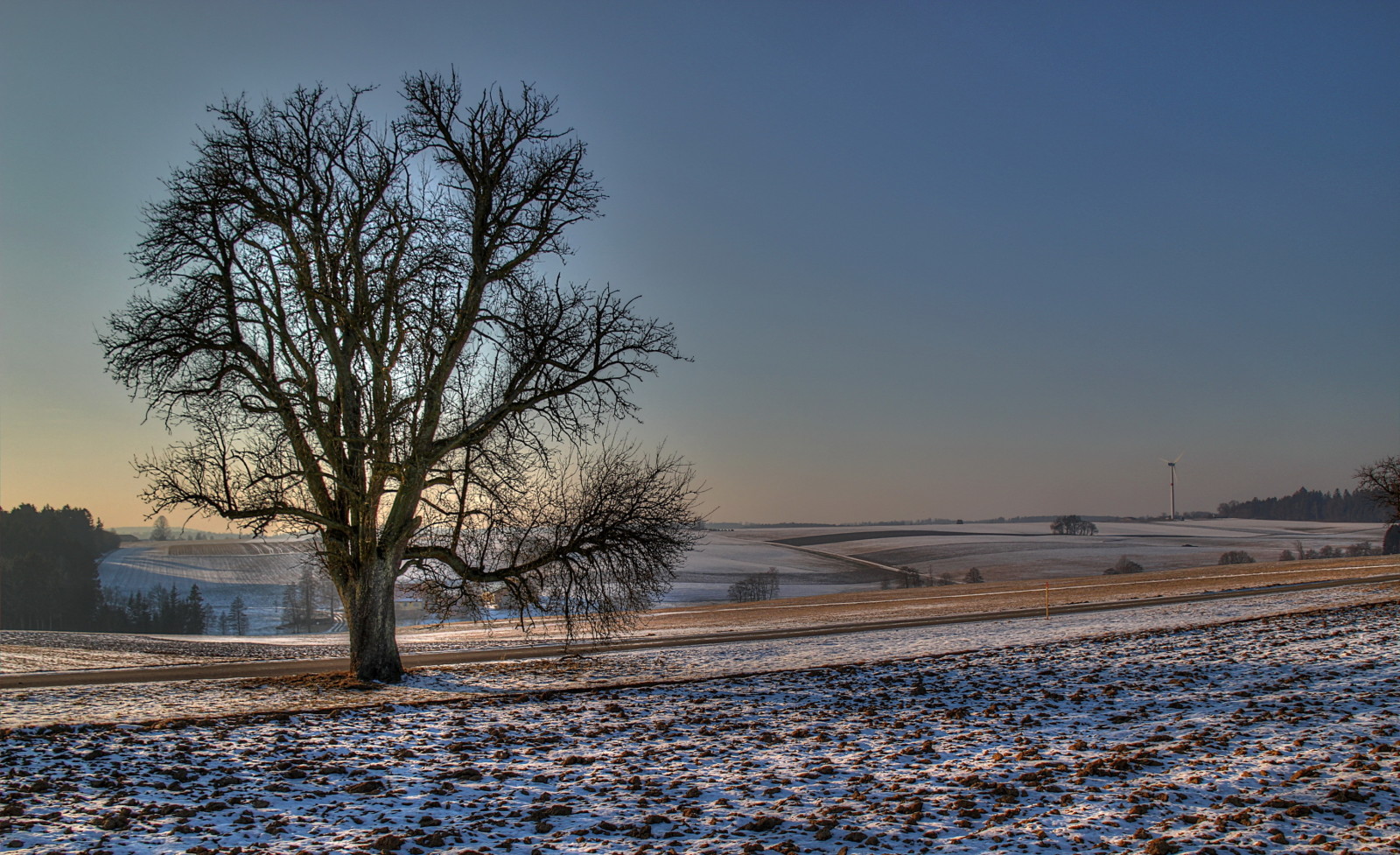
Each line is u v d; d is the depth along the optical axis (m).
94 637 49.34
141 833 8.62
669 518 24.30
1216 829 9.05
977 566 173.88
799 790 11.07
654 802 10.48
